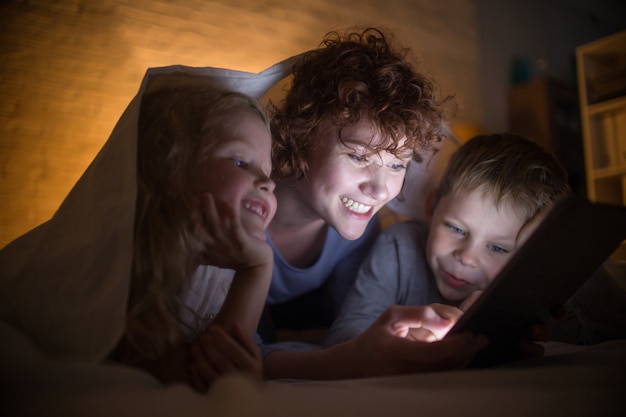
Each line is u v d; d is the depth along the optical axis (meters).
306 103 0.95
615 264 1.03
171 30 1.44
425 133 0.97
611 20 3.68
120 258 0.51
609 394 0.42
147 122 0.62
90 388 0.40
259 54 1.64
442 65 2.44
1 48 1.17
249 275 0.58
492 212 0.87
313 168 0.93
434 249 0.94
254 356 0.50
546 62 3.15
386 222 1.35
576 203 0.45
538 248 0.48
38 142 1.21
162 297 0.52
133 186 0.53
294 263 1.13
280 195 1.02
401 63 0.98
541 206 0.87
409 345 0.57
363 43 1.03
